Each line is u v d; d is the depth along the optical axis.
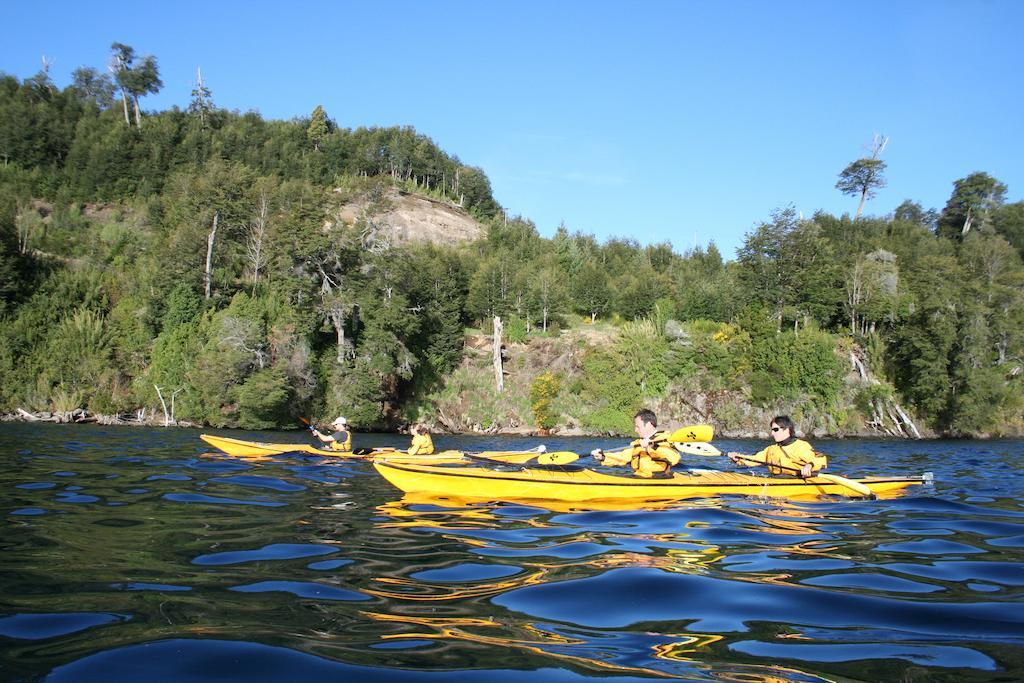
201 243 40.94
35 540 5.80
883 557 5.59
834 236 63.88
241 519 7.02
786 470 9.60
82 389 34.75
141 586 4.53
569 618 3.97
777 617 4.03
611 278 57.72
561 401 38.91
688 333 39.78
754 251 45.91
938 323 38.19
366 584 4.65
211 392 33.84
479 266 49.25
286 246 37.62
